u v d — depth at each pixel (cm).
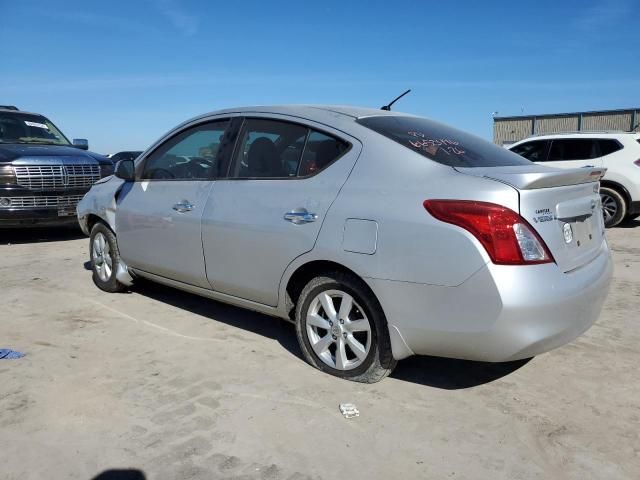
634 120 3669
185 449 289
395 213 321
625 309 525
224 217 409
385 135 358
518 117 4106
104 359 402
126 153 1512
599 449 292
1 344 429
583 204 341
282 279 379
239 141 425
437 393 352
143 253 496
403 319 322
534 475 270
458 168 328
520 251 292
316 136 381
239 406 333
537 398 347
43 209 855
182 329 465
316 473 271
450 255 301
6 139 952
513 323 291
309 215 357
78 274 658
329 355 376
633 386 363
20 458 280
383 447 292
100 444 293
